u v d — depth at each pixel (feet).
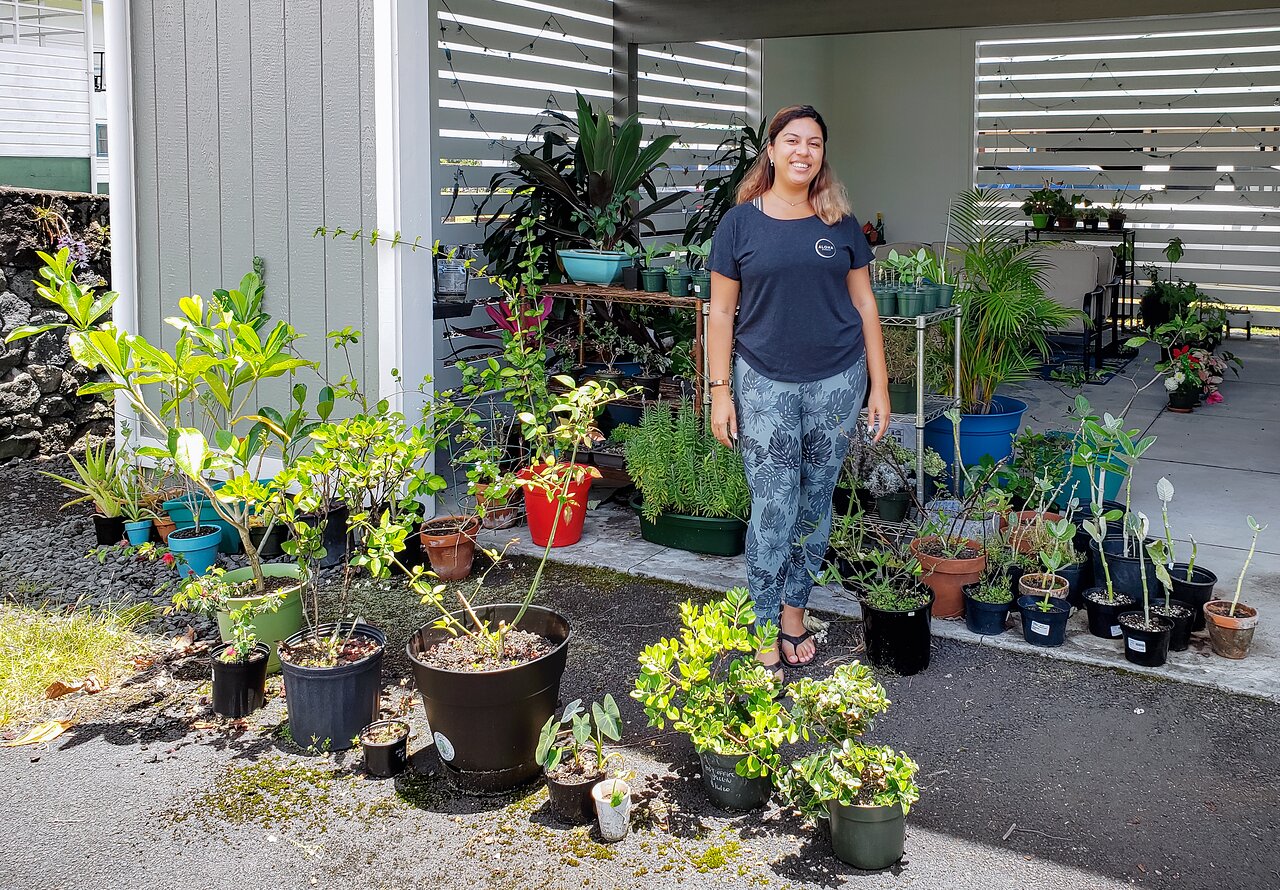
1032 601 11.02
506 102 19.99
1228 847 7.70
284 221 14.87
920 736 9.27
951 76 33.19
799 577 10.72
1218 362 22.84
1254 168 30.42
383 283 13.94
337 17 13.91
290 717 9.29
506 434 15.78
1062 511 13.69
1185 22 30.30
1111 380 24.67
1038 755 8.95
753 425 10.05
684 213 26.07
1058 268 24.99
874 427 10.54
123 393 16.58
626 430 15.30
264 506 10.54
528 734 8.46
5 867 7.63
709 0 21.44
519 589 12.71
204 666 10.86
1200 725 9.39
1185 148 31.12
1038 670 10.46
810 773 7.49
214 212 15.53
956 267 20.36
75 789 8.63
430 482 11.75
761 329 9.89
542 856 7.72
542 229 18.22
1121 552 11.89
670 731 9.46
